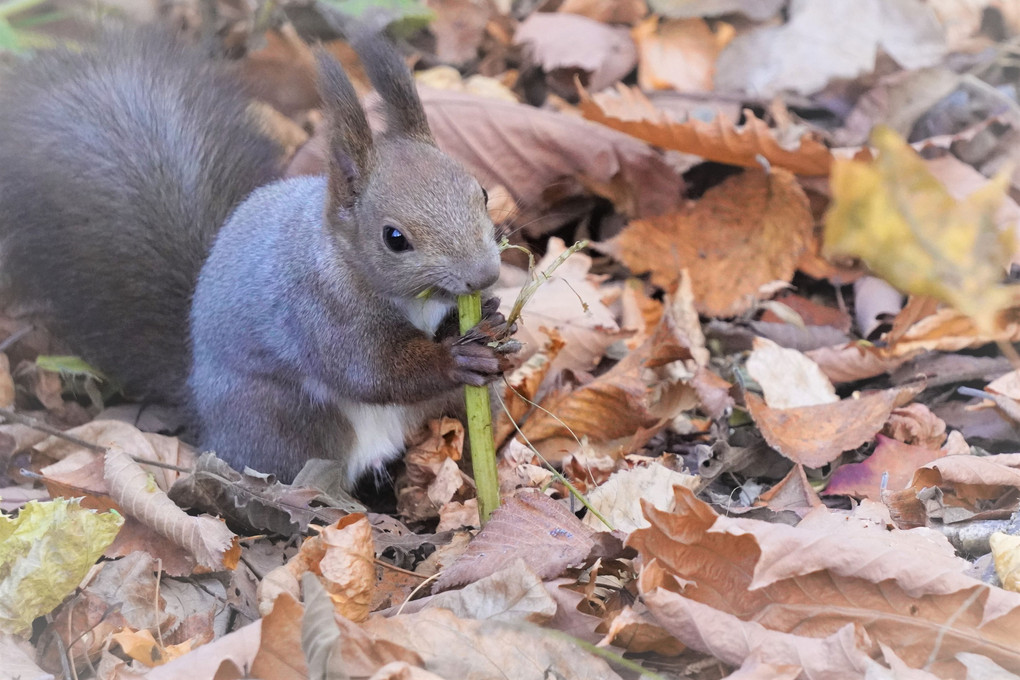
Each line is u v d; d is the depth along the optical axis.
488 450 7.75
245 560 7.68
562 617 6.43
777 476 8.49
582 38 13.05
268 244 8.91
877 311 10.02
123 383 10.01
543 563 6.82
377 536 7.82
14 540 6.82
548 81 13.10
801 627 6.14
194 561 7.38
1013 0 12.58
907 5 12.24
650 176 11.16
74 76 10.56
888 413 8.40
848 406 8.58
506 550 6.98
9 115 10.23
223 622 7.07
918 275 5.65
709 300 10.62
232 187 10.33
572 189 11.38
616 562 6.97
